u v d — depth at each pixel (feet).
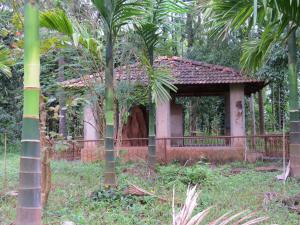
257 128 68.85
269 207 19.15
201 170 26.27
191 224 8.80
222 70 42.70
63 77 35.83
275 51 42.42
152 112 30.53
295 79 26.66
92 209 19.40
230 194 22.53
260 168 34.83
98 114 31.32
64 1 25.73
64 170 32.96
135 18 23.39
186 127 72.54
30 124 9.98
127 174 30.01
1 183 26.11
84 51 27.32
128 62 29.86
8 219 17.12
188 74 42.47
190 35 62.28
